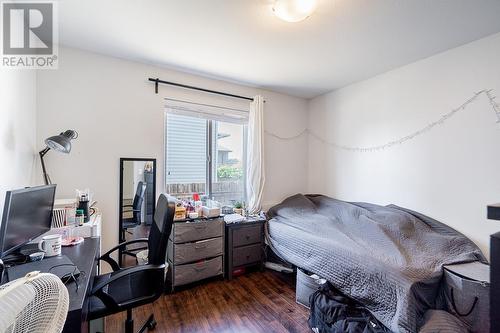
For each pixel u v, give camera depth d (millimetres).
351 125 3121
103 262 2338
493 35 1931
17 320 469
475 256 1814
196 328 1811
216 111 2994
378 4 1591
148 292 1412
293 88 3299
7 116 1464
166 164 2781
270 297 2262
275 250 2596
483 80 1981
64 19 1781
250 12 1692
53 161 2125
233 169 3297
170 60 2465
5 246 1108
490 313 579
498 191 1896
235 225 2643
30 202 1327
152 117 2584
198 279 2424
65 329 871
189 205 2652
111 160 2377
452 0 1539
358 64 2529
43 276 557
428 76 2348
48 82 2105
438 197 2256
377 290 1582
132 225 2455
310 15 1705
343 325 1545
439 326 1354
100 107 2324
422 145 2383
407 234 2100
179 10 1675
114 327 1793
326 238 2131
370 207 2725
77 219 1815
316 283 2033
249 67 2625
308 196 3490
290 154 3609
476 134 2020
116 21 1809
